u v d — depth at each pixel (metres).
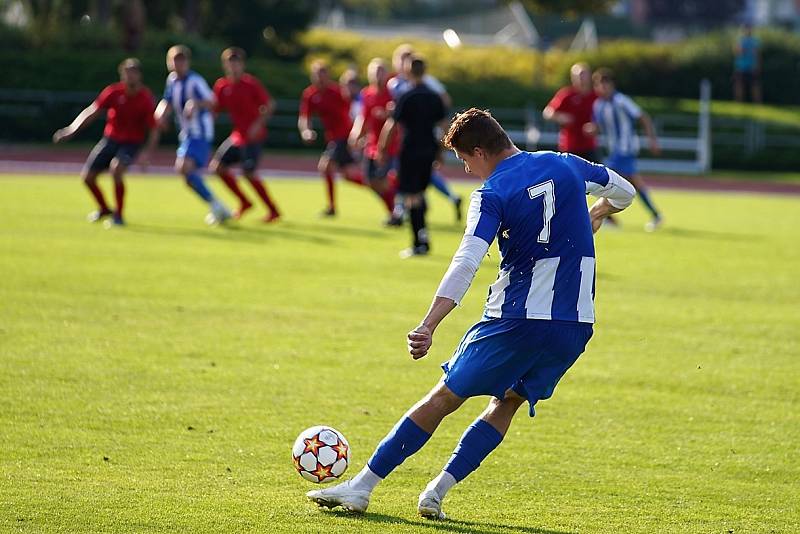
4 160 98.56
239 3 153.62
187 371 28.16
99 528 17.52
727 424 25.02
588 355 31.58
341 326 34.12
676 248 54.91
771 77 147.00
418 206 48.88
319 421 24.19
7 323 32.94
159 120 56.25
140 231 54.25
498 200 17.36
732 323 36.41
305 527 17.83
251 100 58.03
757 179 106.81
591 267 17.83
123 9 133.50
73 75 123.50
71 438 22.39
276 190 81.38
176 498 19.06
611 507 19.42
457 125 18.05
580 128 63.44
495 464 21.78
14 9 145.75
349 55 165.00
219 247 49.72
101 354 29.62
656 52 147.88
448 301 16.91
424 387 27.38
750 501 19.95
